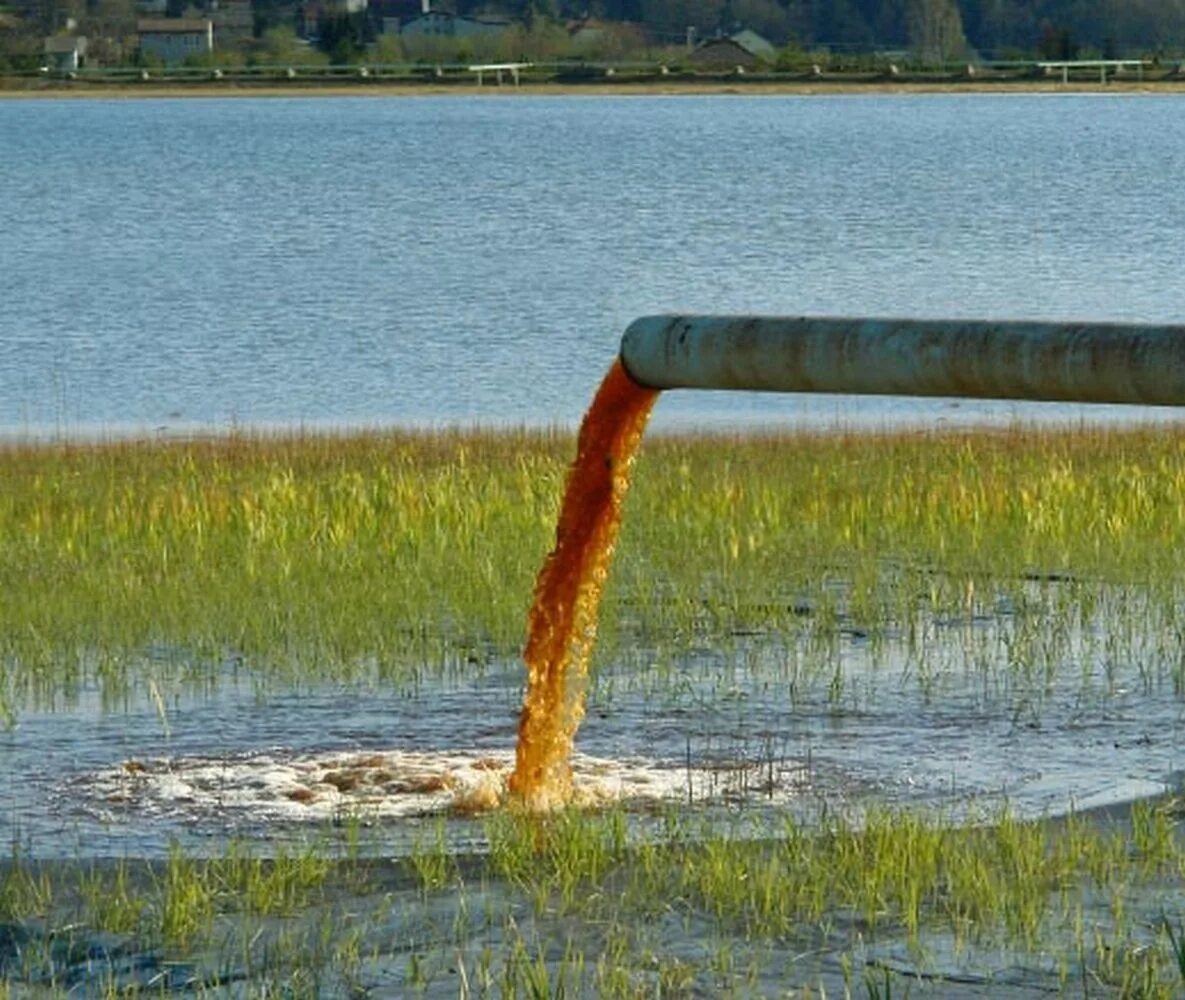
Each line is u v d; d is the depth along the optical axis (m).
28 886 16.89
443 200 163.25
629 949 15.24
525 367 81.50
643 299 104.81
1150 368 14.65
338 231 141.38
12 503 38.50
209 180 184.38
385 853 17.73
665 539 33.72
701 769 20.64
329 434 58.12
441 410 70.06
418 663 25.31
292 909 16.22
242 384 77.19
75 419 67.38
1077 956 14.95
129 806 19.41
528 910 16.08
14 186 179.38
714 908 16.06
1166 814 18.61
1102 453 46.47
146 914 16.12
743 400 64.12
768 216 146.50
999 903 15.92
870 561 31.55
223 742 21.83
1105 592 29.53
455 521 34.50
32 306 101.88
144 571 30.94
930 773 20.38
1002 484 37.72
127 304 102.69
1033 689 23.92
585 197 163.62
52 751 21.48
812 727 22.36
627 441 19.27
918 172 183.88
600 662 25.45
